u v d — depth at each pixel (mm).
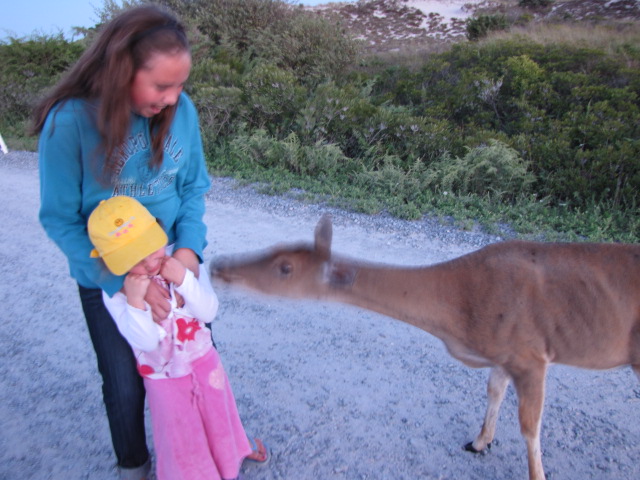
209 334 2713
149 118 2410
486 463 3311
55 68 17266
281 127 10930
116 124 2166
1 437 3635
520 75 10852
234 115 11484
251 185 9008
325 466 3307
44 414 3846
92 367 4371
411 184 8289
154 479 3146
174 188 2693
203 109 11367
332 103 10438
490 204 7758
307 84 14891
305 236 6805
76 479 3268
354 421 3680
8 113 15672
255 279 2930
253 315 5070
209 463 2701
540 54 12133
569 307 2779
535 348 2842
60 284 5789
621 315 2783
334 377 4156
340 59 15094
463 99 10953
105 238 2209
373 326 4828
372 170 9016
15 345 4711
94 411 3855
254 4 16766
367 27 29812
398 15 31047
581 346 2832
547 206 7766
